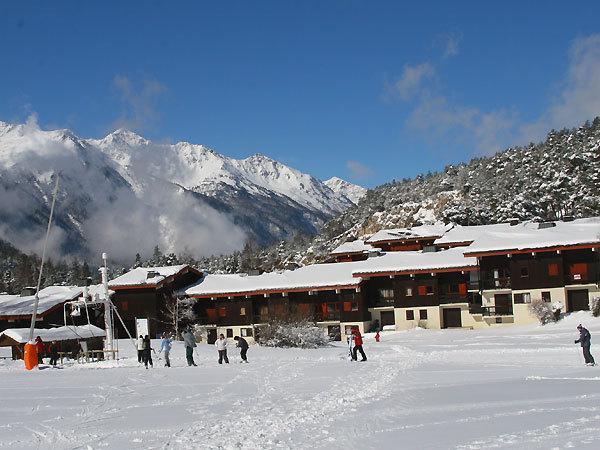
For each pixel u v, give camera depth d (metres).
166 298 69.69
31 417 17.86
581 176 114.69
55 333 45.06
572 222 71.00
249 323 71.06
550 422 13.38
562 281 61.66
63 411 18.77
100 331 47.91
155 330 68.62
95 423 16.50
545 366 26.27
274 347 50.81
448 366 28.25
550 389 18.41
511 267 63.41
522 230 69.75
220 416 16.92
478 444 11.69
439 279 67.69
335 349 48.12
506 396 17.53
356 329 34.34
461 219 116.75
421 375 24.77
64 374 30.38
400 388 20.92
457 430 13.15
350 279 67.94
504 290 63.91
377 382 23.17
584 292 61.69
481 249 64.00
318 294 69.75
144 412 18.08
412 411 15.99
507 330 56.75
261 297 71.88
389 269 67.50
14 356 44.03
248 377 26.94
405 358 34.59
